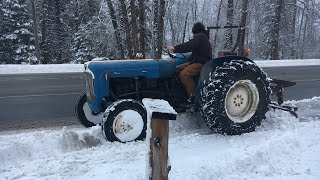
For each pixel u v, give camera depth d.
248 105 6.03
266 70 19.23
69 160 4.75
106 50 24.69
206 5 36.72
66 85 13.25
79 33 34.72
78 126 6.96
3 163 4.64
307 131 5.92
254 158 4.56
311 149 5.04
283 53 38.06
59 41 42.03
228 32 24.28
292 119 6.71
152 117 3.36
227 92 5.75
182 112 6.47
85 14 28.69
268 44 35.50
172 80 6.33
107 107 5.78
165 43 30.81
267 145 5.09
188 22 34.62
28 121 7.48
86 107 6.75
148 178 3.49
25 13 37.62
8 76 17.00
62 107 9.02
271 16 34.69
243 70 5.86
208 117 5.77
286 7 34.59
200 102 5.83
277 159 4.65
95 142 5.41
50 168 4.50
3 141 5.10
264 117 6.15
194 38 6.08
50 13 41.50
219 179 4.09
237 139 5.66
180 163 4.52
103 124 5.38
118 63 6.04
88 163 4.66
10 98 10.44
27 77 16.39
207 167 4.30
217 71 5.80
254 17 36.41
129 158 4.82
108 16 22.30
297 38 41.91
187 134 6.02
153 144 3.42
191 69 6.06
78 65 22.55
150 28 24.09
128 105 5.46
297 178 4.12
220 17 32.16
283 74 17.00
